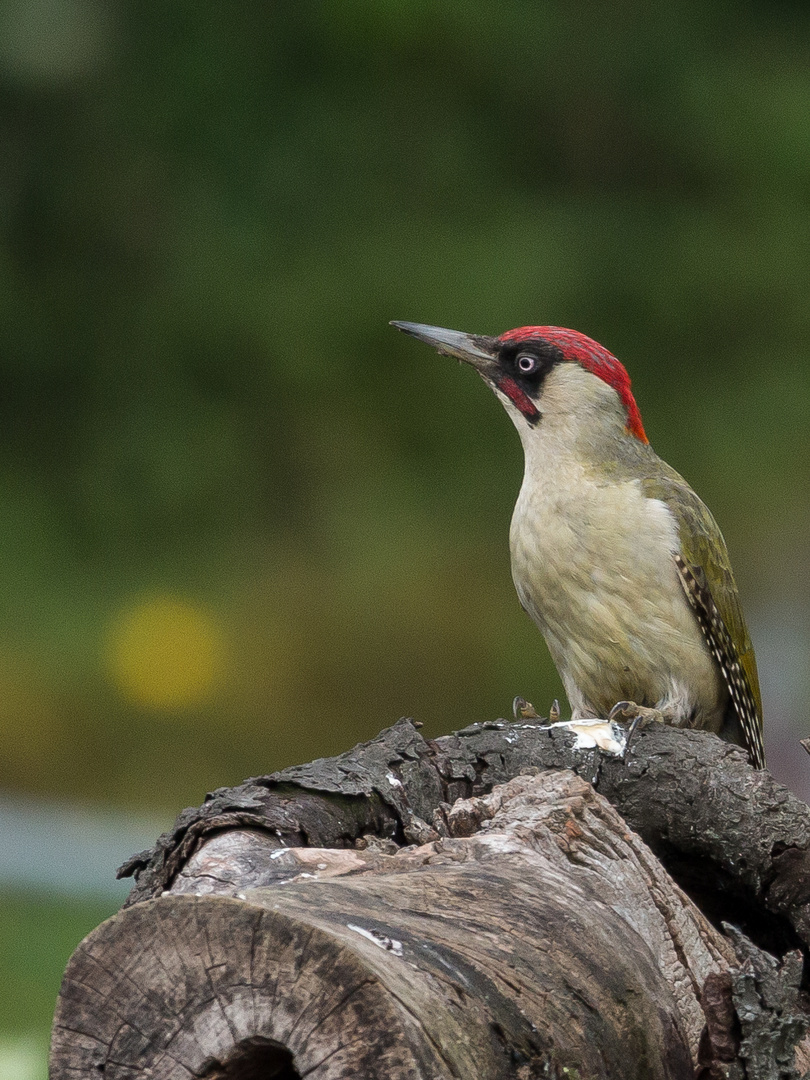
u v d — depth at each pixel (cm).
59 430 1658
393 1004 285
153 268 1702
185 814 439
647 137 1762
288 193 1706
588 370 615
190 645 1431
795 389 1644
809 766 1109
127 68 1725
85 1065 298
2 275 1689
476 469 1602
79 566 1544
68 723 1359
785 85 1775
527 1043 316
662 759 480
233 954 292
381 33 1723
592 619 602
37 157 1717
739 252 1694
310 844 434
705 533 612
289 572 1536
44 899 923
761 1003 397
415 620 1487
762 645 1201
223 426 1617
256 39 1741
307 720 1414
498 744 488
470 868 369
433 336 638
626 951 363
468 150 1739
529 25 1784
